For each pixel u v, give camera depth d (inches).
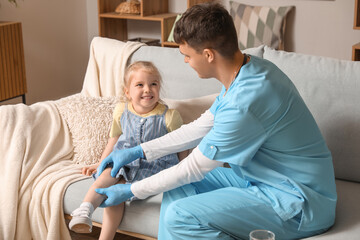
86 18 198.8
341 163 81.7
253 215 66.5
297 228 67.1
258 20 160.4
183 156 85.1
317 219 66.1
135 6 174.4
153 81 83.7
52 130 92.4
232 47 63.5
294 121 64.6
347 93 80.7
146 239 77.8
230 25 63.1
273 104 62.9
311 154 66.7
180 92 97.2
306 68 84.7
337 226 69.4
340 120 80.8
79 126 92.5
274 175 66.6
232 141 63.7
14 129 88.7
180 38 64.6
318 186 67.3
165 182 69.2
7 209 83.2
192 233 66.8
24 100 161.0
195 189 74.7
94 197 75.9
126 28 190.5
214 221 66.1
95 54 106.7
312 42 163.0
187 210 66.2
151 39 183.2
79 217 72.3
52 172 86.8
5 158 87.0
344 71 82.0
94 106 94.1
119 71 102.6
